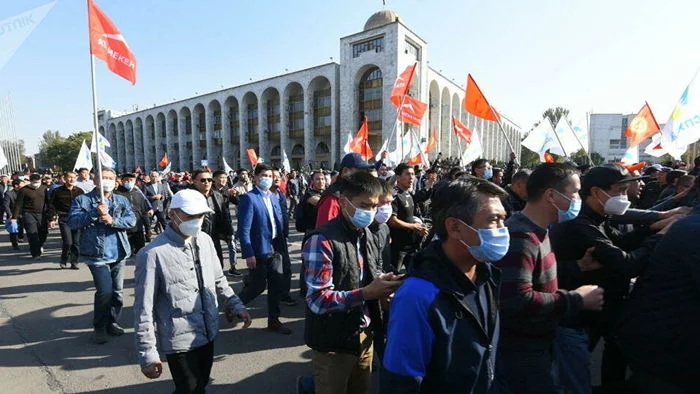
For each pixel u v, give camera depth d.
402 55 34.12
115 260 4.29
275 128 47.22
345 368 2.19
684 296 1.89
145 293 2.33
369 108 37.47
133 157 70.62
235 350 4.00
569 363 2.24
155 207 10.48
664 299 1.97
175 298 2.43
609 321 2.59
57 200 7.41
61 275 7.03
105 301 4.16
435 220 1.56
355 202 2.19
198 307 2.53
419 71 36.44
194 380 2.48
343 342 2.15
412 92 35.97
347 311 2.16
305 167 38.59
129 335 4.39
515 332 2.00
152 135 65.31
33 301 5.57
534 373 1.96
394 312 1.42
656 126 9.81
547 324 1.97
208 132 53.78
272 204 4.82
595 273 2.50
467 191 1.46
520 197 3.62
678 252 1.86
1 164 10.77
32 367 3.65
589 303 1.93
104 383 3.37
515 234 1.98
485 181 1.53
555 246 2.57
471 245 1.46
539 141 9.45
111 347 4.08
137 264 2.40
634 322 2.13
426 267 1.44
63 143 66.50
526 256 1.92
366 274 2.46
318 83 42.38
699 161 6.48
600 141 40.12
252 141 49.97
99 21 4.86
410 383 1.33
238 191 8.16
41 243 8.67
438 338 1.37
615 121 39.69
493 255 1.44
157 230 11.12
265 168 4.63
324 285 2.11
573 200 2.09
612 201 2.50
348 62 37.56
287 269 5.32
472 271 1.57
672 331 1.93
